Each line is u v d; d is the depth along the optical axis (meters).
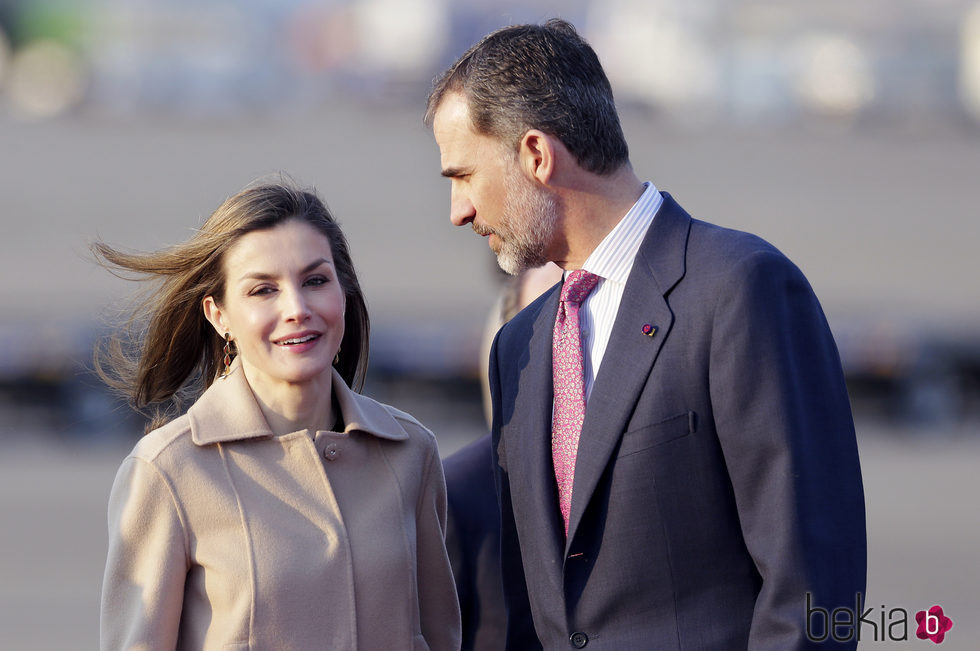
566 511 9.43
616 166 9.42
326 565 9.36
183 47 162.50
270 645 9.11
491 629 11.12
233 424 9.55
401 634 9.70
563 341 9.65
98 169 94.69
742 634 8.84
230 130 123.44
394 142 116.88
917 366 43.50
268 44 173.25
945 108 141.75
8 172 91.38
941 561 28.86
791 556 8.30
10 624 24.39
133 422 39.78
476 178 9.43
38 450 38.03
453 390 42.94
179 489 9.26
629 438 8.95
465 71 9.46
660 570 8.91
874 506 33.59
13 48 155.88
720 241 9.11
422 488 10.32
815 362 8.79
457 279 59.81
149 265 9.73
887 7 150.25
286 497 9.48
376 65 150.50
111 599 9.21
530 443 9.62
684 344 8.88
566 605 9.19
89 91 143.00
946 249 71.31
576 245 9.49
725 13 150.75
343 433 9.87
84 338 40.66
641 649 8.88
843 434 8.77
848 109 139.62
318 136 120.19
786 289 8.82
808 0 153.12
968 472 37.31
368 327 10.47
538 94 9.13
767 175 100.06
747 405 8.55
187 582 9.34
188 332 10.06
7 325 41.75
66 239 67.25
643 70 146.75
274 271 9.38
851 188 94.69
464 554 11.21
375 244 68.81
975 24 144.62
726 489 8.86
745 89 141.62
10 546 29.39
